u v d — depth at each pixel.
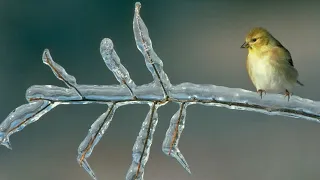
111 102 1.65
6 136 1.64
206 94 1.65
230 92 1.65
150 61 1.64
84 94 1.64
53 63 1.64
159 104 1.65
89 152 1.64
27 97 1.64
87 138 1.64
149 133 1.64
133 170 1.63
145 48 1.64
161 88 1.65
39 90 1.64
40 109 1.64
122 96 1.64
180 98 1.65
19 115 1.64
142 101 1.65
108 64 1.64
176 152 1.64
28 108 1.64
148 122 1.64
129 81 1.65
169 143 1.64
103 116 1.65
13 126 1.64
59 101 1.64
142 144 1.64
